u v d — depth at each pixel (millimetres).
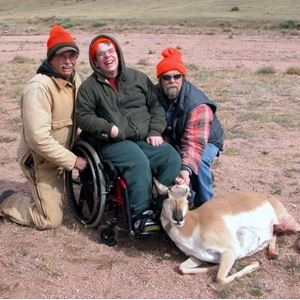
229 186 5406
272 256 3963
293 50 23875
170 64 4090
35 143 4062
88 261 3912
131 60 19625
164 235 4234
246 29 35500
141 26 39062
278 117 8703
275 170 5938
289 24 35281
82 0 78875
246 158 6410
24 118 4090
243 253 3891
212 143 4531
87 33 36156
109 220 4277
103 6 69125
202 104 4145
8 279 3686
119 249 4094
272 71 16000
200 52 23281
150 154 4078
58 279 3691
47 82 4125
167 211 3736
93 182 4152
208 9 52812
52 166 4336
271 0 55406
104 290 3572
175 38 30484
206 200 4344
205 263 3834
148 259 3943
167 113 4254
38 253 4000
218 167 5977
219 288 3566
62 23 43875
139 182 3922
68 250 4059
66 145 4363
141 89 4164
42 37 32625
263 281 3672
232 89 11664
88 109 4086
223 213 3797
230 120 8500
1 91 10961
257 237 3939
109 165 4027
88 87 4086
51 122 4203
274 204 4191
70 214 4656
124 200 3996
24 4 83062
